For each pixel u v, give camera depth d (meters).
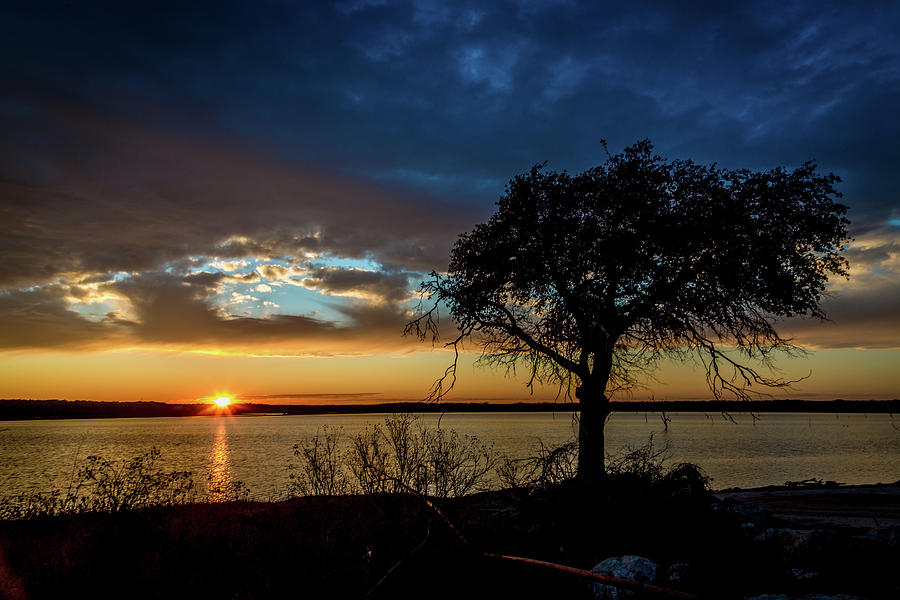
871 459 53.88
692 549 9.45
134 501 10.02
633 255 16.98
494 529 9.76
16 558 8.27
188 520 9.84
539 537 10.00
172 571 7.82
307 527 9.15
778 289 17.11
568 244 18.20
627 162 18.33
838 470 43.78
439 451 10.67
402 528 8.61
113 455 51.88
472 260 19.58
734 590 7.77
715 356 17.86
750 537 9.77
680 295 17.28
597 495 11.05
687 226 17.00
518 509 11.20
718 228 16.92
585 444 16.27
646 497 10.80
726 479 38.06
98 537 8.72
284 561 8.05
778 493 22.25
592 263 17.81
